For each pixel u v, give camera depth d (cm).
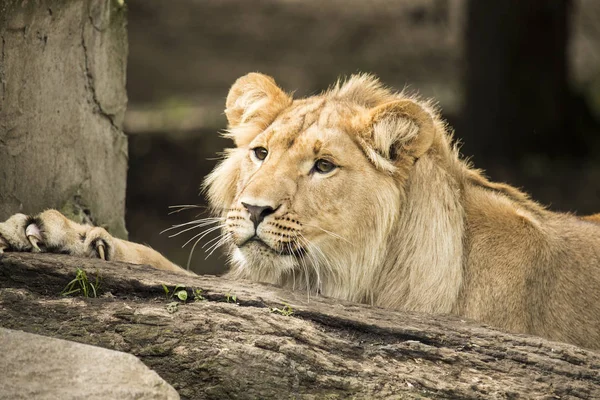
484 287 1023
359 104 1091
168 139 3088
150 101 3831
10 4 1010
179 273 981
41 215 971
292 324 870
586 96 3331
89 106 1129
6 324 839
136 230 2648
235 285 948
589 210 2655
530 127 2958
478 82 2973
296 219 991
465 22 3027
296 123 1036
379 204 1022
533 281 1034
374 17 4541
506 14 2923
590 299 1059
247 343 837
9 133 1031
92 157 1139
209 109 3572
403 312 966
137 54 4219
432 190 1043
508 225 1060
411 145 1032
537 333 1035
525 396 847
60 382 735
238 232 998
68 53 1088
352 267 1029
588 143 3052
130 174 2919
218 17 4553
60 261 923
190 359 817
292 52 4350
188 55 4275
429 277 1024
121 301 888
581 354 901
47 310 860
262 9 4619
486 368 877
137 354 820
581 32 4325
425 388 840
